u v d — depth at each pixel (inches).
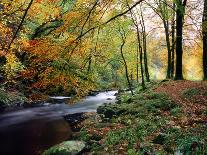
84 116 783.7
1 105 829.8
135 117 578.2
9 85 925.8
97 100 1203.9
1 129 653.3
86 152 439.8
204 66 1022.4
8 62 614.2
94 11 269.6
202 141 334.3
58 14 316.8
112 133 480.4
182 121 454.6
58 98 1094.4
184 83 823.1
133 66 1680.6
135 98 785.6
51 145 531.2
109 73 1814.7
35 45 283.7
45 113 845.2
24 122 722.8
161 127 446.6
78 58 296.2
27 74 301.6
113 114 665.6
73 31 280.1
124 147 406.3
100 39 462.0
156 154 346.3
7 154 489.7
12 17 611.5
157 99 662.5
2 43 573.6
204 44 1013.2
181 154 328.5
